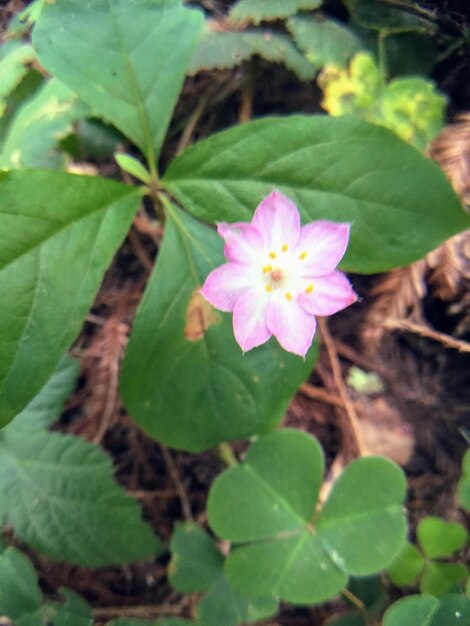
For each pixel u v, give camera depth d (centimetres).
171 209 8
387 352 10
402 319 9
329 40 9
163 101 7
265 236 7
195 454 9
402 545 7
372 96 9
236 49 9
